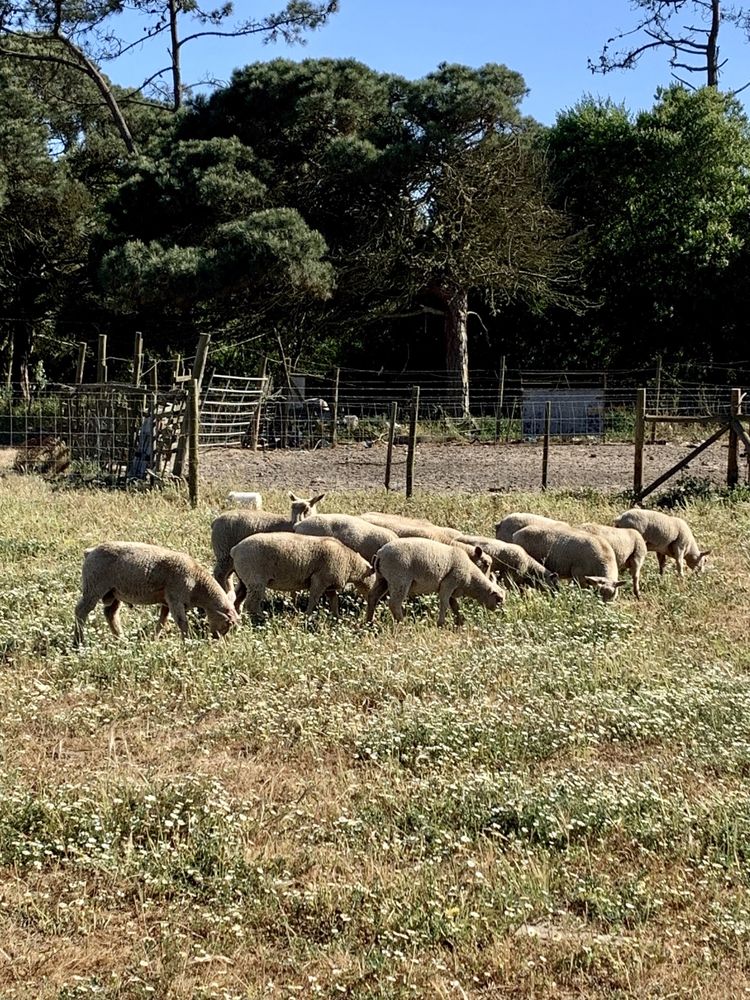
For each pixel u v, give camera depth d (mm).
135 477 20766
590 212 40688
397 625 11328
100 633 10664
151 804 6961
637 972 5523
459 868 6465
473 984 5473
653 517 13891
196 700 8953
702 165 39312
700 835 6828
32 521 15859
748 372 39438
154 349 38344
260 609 11461
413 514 17219
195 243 34031
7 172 36781
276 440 29703
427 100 35250
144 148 40438
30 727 8453
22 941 5758
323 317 36688
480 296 41656
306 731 8266
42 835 6652
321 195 35969
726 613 12109
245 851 6539
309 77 35812
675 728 8477
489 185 35438
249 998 5293
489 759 7961
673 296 39250
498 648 10281
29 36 41844
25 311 40281
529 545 13148
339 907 6047
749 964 5617
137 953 5641
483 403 41312
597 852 6730
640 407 19203
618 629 11109
